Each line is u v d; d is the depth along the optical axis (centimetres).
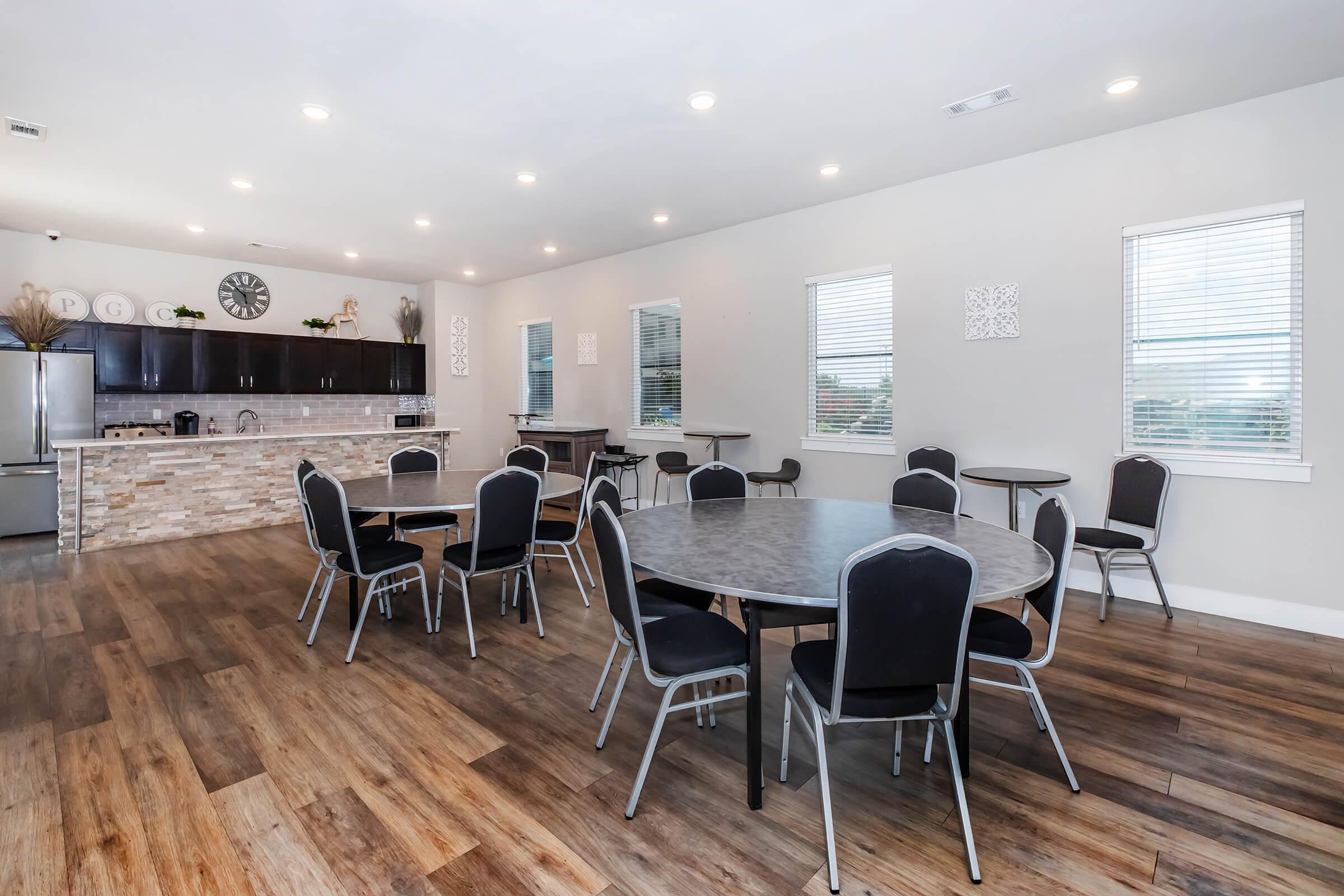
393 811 189
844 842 175
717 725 240
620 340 667
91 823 182
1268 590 338
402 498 329
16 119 342
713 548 214
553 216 528
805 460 523
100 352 601
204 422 686
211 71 295
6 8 246
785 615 179
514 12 252
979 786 199
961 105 336
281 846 174
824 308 513
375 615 361
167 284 654
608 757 217
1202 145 346
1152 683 268
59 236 586
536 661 297
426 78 302
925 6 251
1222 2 250
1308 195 320
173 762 213
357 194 468
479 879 162
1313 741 222
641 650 182
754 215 530
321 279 758
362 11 250
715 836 178
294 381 715
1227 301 347
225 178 432
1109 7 253
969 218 429
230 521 576
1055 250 396
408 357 807
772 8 252
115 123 347
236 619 352
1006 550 207
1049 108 340
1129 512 360
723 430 577
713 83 311
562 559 491
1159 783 199
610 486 289
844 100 329
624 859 169
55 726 237
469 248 633
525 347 796
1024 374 411
